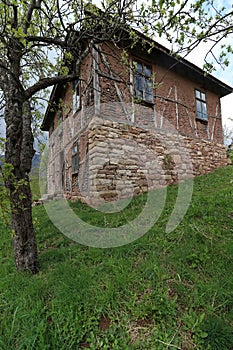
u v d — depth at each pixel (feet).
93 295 5.46
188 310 4.88
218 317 4.60
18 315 4.98
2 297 5.84
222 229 8.14
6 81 7.88
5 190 4.83
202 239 7.63
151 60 21.45
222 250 6.85
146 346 4.14
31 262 7.11
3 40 6.11
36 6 7.04
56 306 5.20
